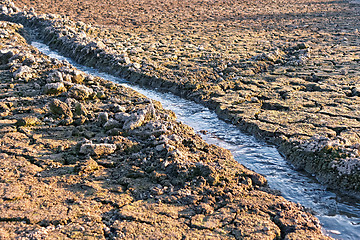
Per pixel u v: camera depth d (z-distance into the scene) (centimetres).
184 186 548
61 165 601
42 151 645
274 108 910
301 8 3011
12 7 2408
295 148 687
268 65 1270
